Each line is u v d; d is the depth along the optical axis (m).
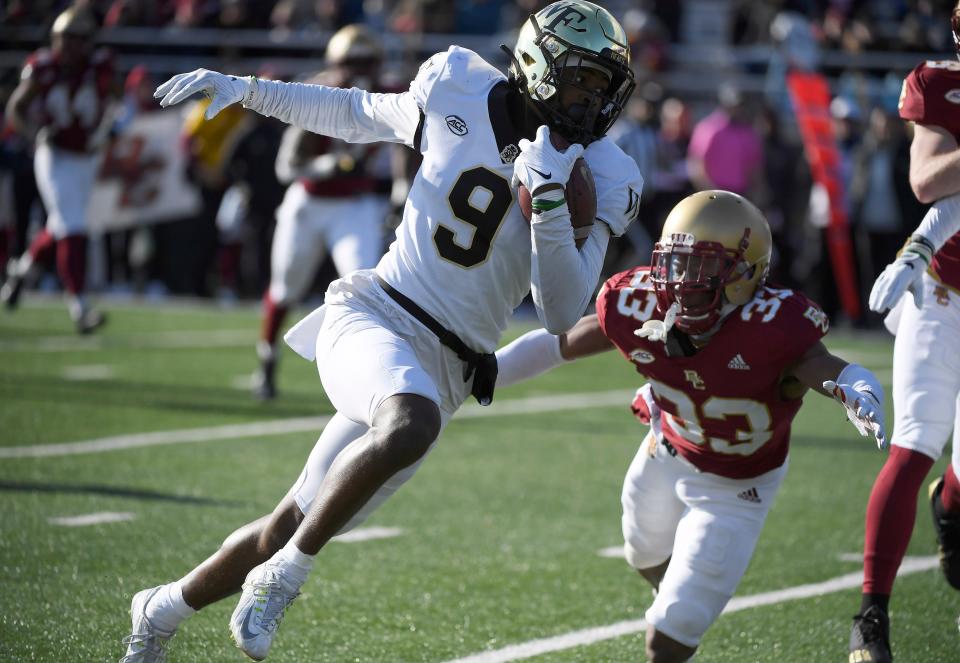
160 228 45.03
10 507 17.80
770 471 11.56
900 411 12.81
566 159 10.30
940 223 12.38
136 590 14.48
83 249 33.62
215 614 13.91
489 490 20.20
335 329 11.17
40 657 12.29
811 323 10.91
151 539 16.52
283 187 43.44
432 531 17.70
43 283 47.12
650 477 12.04
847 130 40.16
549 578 15.71
